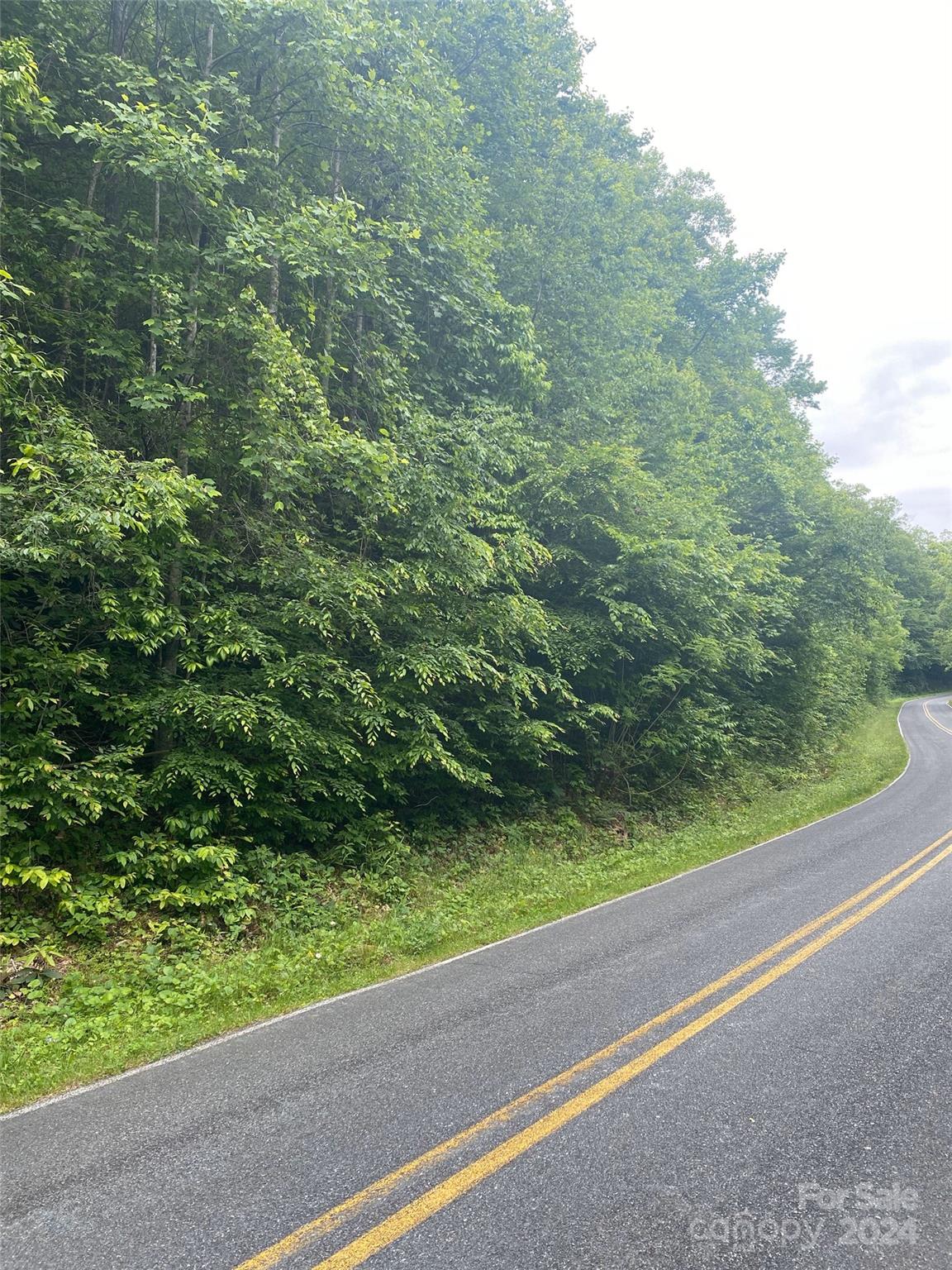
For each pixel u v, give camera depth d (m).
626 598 14.52
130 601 7.73
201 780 7.90
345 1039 4.94
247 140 9.89
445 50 14.88
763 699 22.95
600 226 17.55
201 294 8.52
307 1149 3.57
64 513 6.27
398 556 10.42
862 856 10.69
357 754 9.49
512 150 16.09
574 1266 2.74
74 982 6.22
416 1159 3.45
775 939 6.81
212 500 8.85
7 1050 5.09
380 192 11.53
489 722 12.40
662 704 16.61
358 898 8.88
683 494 16.55
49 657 7.15
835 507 22.44
